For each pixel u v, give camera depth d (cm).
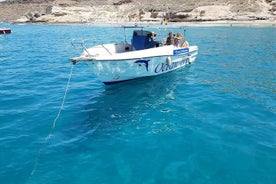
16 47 2791
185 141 705
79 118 873
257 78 1328
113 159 630
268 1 5953
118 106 972
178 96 1066
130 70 1134
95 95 1105
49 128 801
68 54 2262
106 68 1055
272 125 796
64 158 637
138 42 1266
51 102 1028
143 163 610
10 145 695
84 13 8919
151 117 868
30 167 602
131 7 8400
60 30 5572
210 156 630
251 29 4222
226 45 2550
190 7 6359
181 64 1468
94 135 755
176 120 840
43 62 1886
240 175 559
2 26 8000
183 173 569
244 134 738
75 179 557
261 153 640
